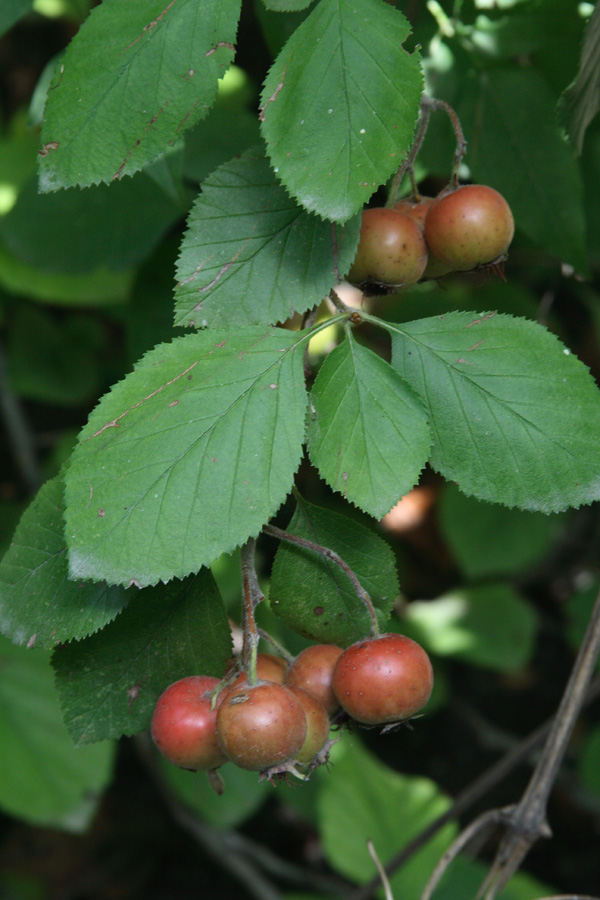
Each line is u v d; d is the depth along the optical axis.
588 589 0.88
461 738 1.07
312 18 0.43
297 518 0.46
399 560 0.84
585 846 1.04
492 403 0.44
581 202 0.52
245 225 0.45
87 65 0.44
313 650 0.46
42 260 0.66
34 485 0.88
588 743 0.81
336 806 0.70
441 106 0.46
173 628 0.46
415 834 0.69
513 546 0.79
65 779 0.68
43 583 0.45
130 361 0.66
